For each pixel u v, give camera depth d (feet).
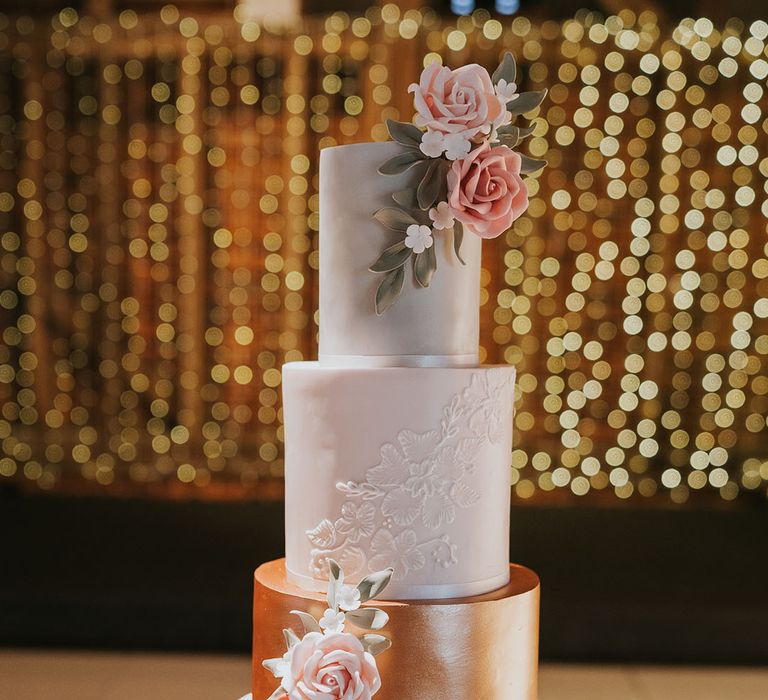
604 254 13.92
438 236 4.50
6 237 14.32
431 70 4.34
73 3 15.56
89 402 14.69
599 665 9.62
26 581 10.19
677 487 13.91
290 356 14.16
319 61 14.52
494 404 4.56
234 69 14.88
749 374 14.05
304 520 4.55
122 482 14.28
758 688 9.03
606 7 16.46
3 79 14.38
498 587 4.62
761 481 13.70
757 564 11.14
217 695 8.58
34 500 13.53
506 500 4.75
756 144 13.78
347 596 4.14
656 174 14.06
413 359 4.51
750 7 15.44
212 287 14.53
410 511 4.36
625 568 10.93
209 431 14.33
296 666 4.04
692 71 13.96
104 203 14.26
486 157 4.37
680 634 9.68
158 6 15.88
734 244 13.78
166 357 14.47
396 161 4.37
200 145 14.08
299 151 13.91
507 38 13.64
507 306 14.02
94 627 9.85
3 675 9.05
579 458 14.05
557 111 13.94
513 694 4.46
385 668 4.19
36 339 14.38
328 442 4.43
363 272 4.52
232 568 10.73
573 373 14.15
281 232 14.32
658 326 14.03
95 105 14.69
